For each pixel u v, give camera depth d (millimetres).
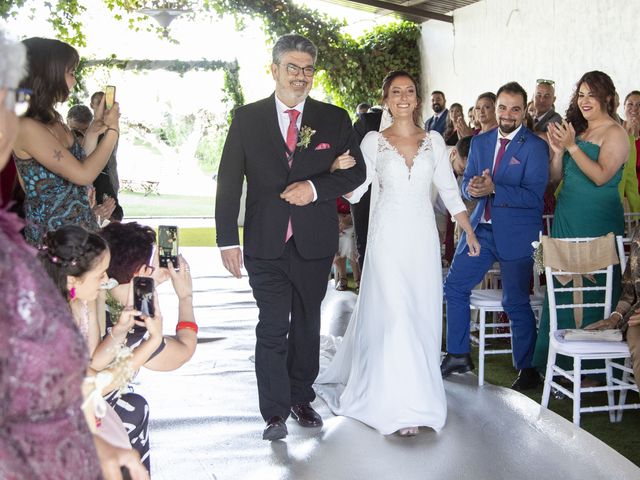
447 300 5023
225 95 13523
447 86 13023
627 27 8469
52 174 3199
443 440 3875
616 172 4688
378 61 13695
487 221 4891
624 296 4203
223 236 3871
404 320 4051
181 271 2641
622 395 4184
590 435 3869
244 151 3863
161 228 2625
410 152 4172
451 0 11898
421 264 4133
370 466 3561
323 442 3861
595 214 4703
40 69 3141
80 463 1324
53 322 1269
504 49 11172
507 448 3750
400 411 3943
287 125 3887
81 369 1316
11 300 1228
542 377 4895
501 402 4438
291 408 4152
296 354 4094
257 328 3932
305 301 3992
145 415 2676
